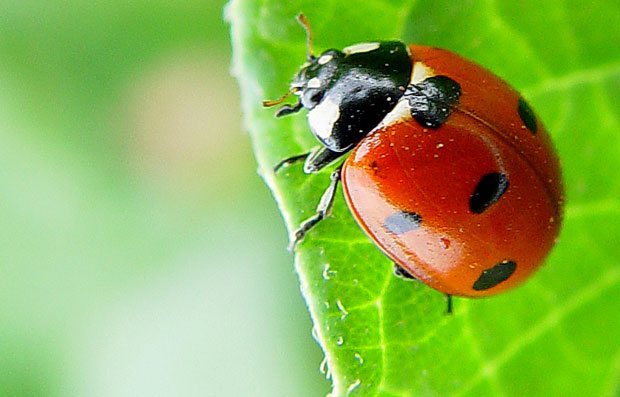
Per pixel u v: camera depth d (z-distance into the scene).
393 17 0.07
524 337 0.07
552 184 0.06
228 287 0.08
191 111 0.08
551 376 0.07
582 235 0.07
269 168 0.06
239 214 0.08
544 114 0.07
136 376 0.08
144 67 0.08
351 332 0.06
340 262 0.06
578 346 0.07
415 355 0.06
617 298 0.07
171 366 0.08
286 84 0.06
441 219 0.06
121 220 0.08
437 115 0.06
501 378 0.06
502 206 0.06
